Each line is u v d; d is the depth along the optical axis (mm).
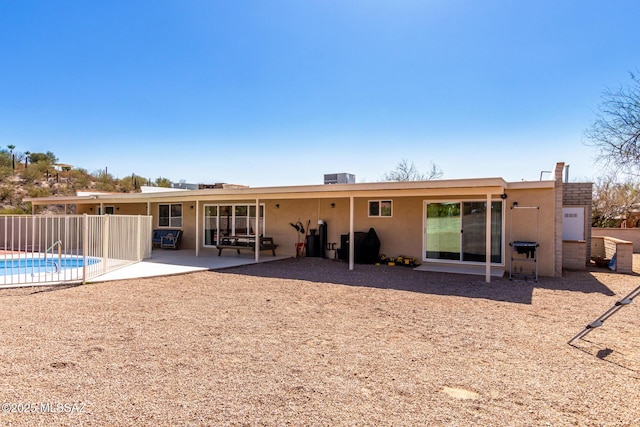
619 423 2672
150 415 2729
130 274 9414
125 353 4039
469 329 5066
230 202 15008
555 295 7297
